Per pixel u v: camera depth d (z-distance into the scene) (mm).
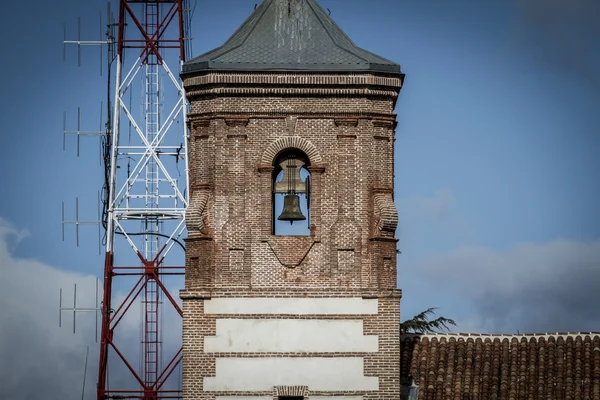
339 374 58844
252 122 60094
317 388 58750
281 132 60031
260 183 59844
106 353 101500
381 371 58906
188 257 59812
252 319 59000
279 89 60094
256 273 59344
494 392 60781
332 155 60000
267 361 58844
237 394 58688
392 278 59750
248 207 59719
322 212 59719
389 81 60375
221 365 58812
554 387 60656
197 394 58688
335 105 60156
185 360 58875
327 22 62469
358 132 60188
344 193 59844
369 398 58812
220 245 59469
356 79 60062
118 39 103812
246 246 59438
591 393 60094
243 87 60062
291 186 60438
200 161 60281
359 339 59031
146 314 101688
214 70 59969
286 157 60531
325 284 59312
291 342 58938
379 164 60250
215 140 60031
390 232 60000
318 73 60062
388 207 59812
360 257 59531
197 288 59344
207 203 59875
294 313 59062
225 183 59781
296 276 59312
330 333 59031
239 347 58844
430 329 85125
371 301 59219
